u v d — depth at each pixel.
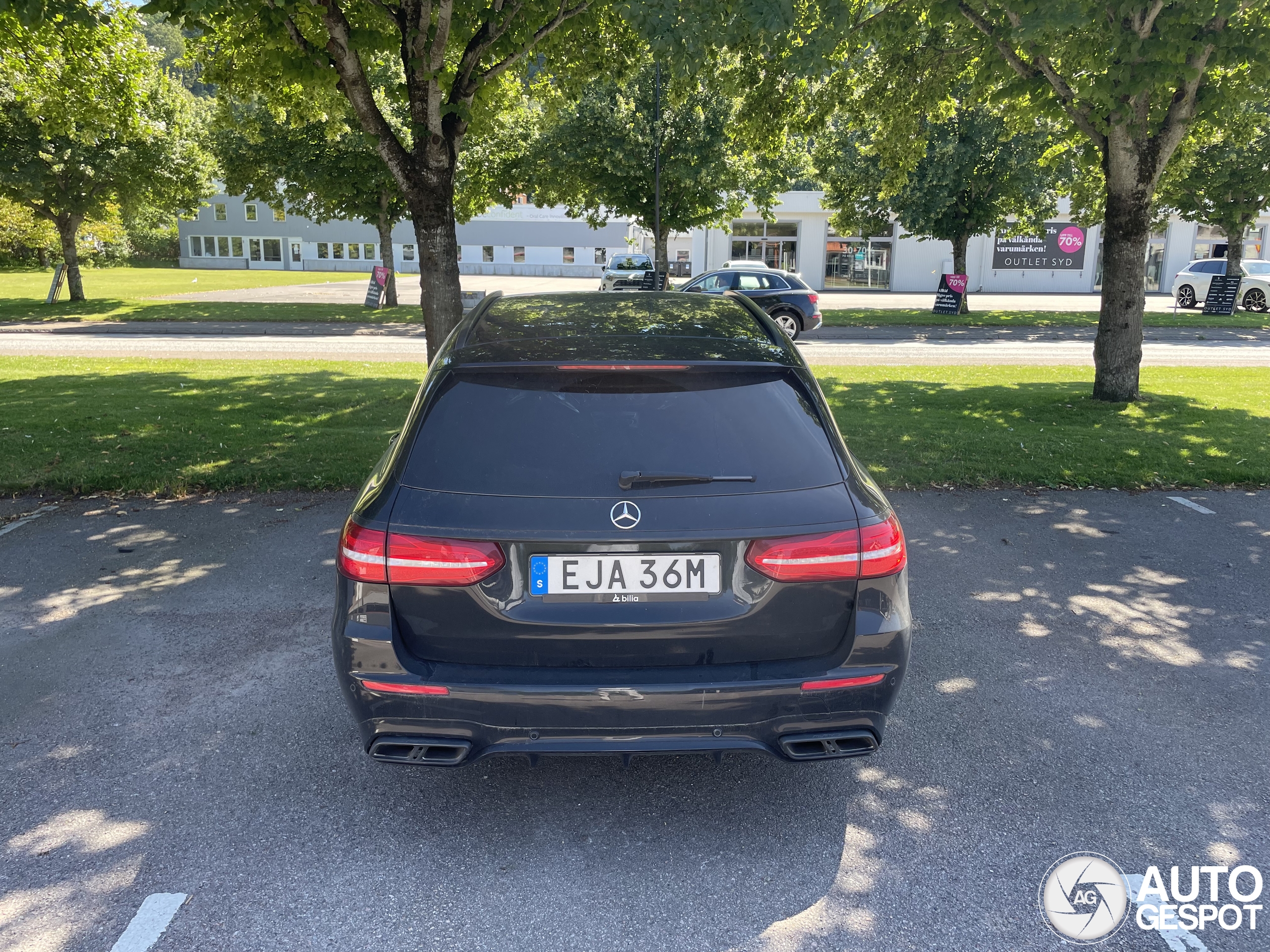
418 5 7.77
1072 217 26.72
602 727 2.47
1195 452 8.05
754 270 20.88
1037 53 8.47
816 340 21.72
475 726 2.48
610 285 30.38
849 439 8.62
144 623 4.36
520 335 3.01
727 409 2.65
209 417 9.41
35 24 6.64
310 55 7.86
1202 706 3.60
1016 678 3.85
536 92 11.52
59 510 6.29
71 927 2.32
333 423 9.14
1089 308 33.16
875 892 2.49
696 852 2.67
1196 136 11.78
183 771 3.08
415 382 12.32
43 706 3.53
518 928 2.34
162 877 2.53
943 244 46.12
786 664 2.54
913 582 5.04
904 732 3.40
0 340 19.66
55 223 30.19
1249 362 16.22
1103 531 6.01
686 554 2.45
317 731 3.36
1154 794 2.98
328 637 4.21
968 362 16.44
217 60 10.16
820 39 6.18
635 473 2.48
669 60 5.92
